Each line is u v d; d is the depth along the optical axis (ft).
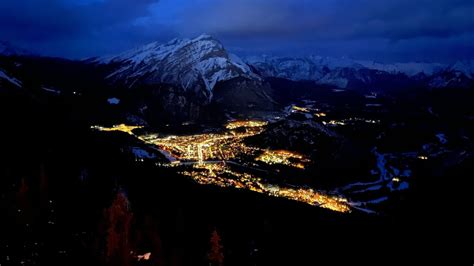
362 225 420.77
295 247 342.23
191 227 338.13
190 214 368.27
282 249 335.06
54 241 260.01
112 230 253.24
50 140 466.29
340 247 352.08
